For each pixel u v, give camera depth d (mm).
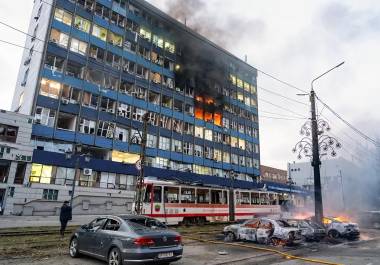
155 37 48312
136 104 42469
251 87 65625
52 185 31375
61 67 36000
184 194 22969
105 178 36000
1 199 28344
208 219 24188
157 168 41406
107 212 32719
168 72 48656
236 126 58719
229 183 51688
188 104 50375
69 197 32250
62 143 34125
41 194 30516
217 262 9820
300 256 11594
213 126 53562
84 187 33500
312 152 20531
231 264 9656
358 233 19422
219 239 16406
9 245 11867
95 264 8945
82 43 38406
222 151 54000
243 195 28125
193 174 46125
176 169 45531
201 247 13227
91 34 39562
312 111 21359
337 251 13141
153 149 42812
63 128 36594
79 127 35750
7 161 29125
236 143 57562
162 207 21328
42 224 20453
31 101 33438
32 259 9539
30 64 38406
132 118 41469
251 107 63844
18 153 29734
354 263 10047
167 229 8984
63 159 32750
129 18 44969
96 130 37125
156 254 7984
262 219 15578
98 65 39344
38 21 39875
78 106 36156
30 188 29922
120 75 41469
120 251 7996
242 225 16062
